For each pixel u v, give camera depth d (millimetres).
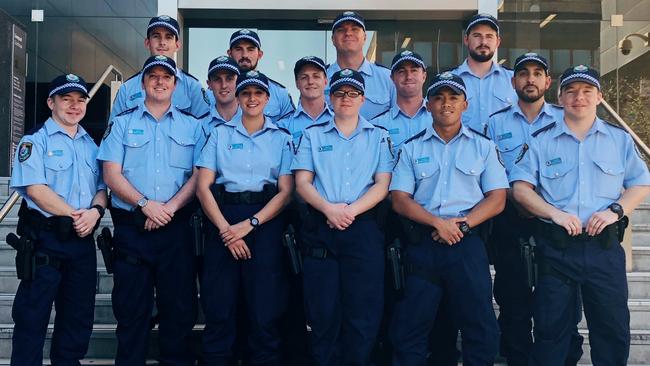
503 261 3732
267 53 8375
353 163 3518
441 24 8297
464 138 3473
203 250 3596
